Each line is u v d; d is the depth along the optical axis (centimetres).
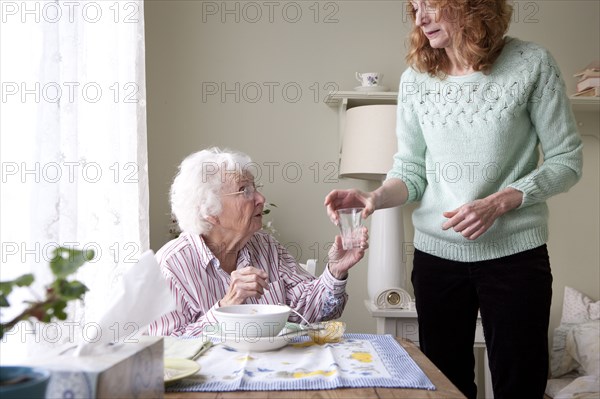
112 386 65
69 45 146
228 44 293
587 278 301
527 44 161
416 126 175
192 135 290
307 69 295
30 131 134
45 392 57
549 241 302
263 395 85
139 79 212
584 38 303
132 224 201
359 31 296
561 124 158
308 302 158
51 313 58
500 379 160
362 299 292
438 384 91
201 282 157
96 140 173
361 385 89
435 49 167
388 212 255
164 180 289
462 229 150
